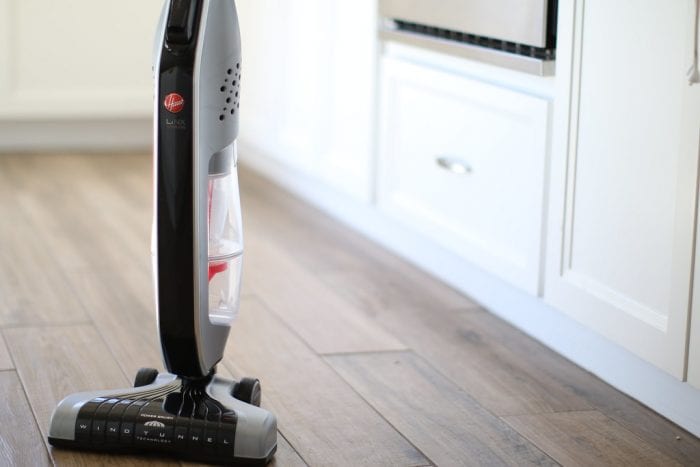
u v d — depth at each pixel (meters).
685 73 1.78
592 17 2.03
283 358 2.23
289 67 3.59
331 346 2.32
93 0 4.16
